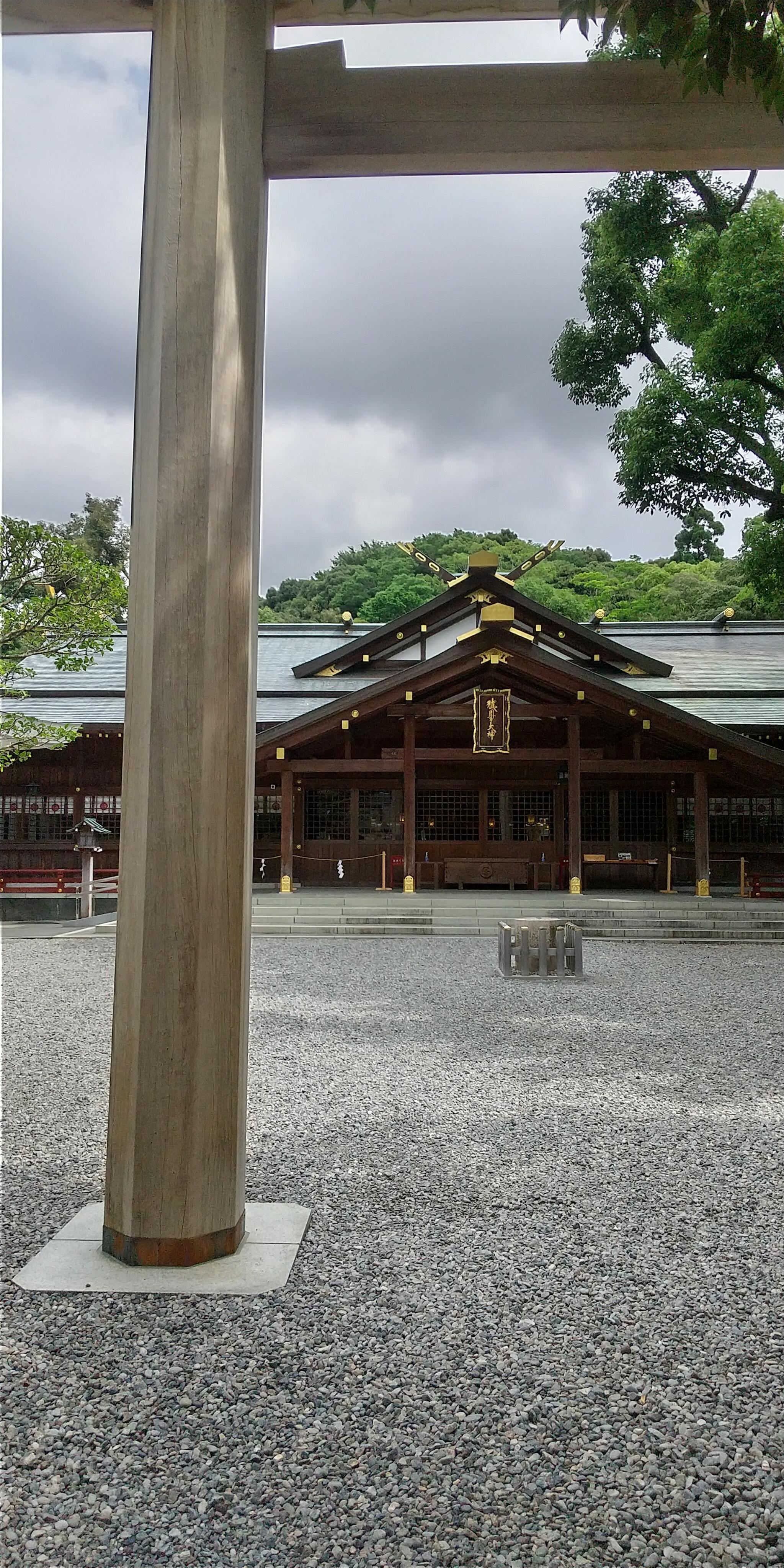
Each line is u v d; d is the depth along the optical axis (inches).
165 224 110.0
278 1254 115.7
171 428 109.1
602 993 343.6
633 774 713.6
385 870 685.9
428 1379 89.1
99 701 800.9
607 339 736.3
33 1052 243.9
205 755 107.9
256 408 119.3
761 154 117.5
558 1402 85.5
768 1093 203.9
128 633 117.3
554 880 697.6
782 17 84.8
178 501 108.7
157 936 108.4
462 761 694.5
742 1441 79.9
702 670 850.8
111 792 761.6
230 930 112.8
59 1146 163.8
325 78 117.0
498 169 120.6
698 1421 82.7
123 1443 78.2
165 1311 101.5
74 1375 88.6
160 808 107.3
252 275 116.6
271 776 720.3
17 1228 125.6
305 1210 132.1
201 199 109.9
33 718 572.7
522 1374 90.5
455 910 561.3
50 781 764.0
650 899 595.5
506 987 356.2
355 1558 65.5
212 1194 113.0
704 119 116.0
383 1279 111.5
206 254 109.4
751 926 535.2
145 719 108.6
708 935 521.0
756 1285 111.9
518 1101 195.6
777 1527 69.4
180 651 108.0
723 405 620.1
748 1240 125.7
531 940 388.5
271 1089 204.5
